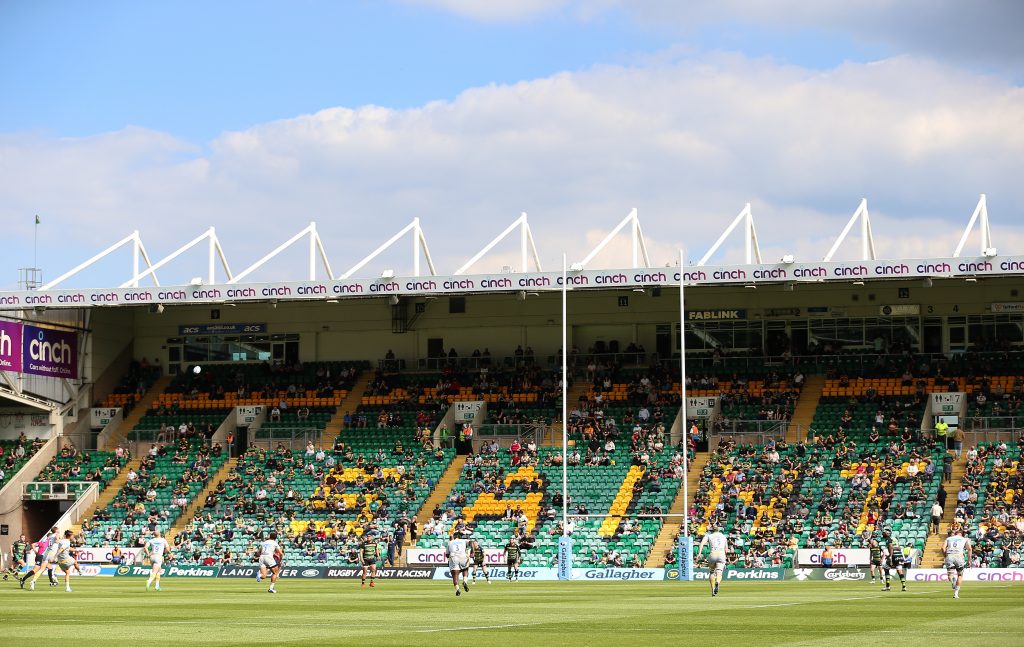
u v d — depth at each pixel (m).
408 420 85.56
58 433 86.44
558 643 23.17
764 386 82.94
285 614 32.12
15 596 43.59
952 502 68.06
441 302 91.50
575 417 82.44
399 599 40.69
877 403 78.94
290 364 92.38
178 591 48.25
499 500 74.25
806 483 70.88
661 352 88.31
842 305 85.31
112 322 92.12
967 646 22.41
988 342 82.12
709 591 46.22
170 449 84.94
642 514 67.31
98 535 75.62
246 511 75.94
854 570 58.31
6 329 81.81
